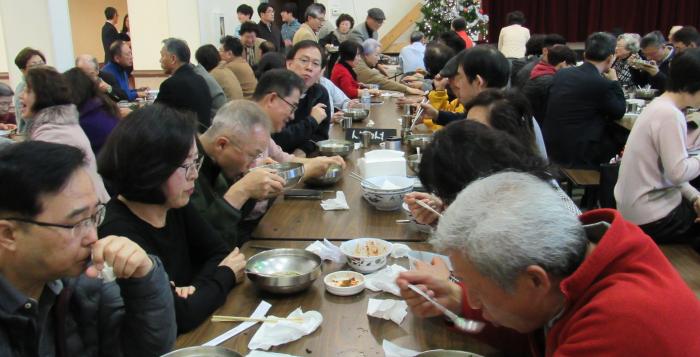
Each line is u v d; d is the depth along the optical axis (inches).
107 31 332.2
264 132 80.0
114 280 49.3
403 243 73.4
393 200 84.0
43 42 199.3
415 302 51.6
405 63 296.4
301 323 52.2
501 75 102.8
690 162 98.0
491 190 37.0
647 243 36.9
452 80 112.8
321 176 96.8
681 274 86.6
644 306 33.0
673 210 101.7
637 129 102.9
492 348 50.8
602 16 385.1
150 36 273.4
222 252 67.3
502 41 326.0
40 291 44.3
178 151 56.0
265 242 74.2
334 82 215.0
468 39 299.7
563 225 35.2
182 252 64.4
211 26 284.7
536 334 45.6
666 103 99.3
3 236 39.3
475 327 50.5
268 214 85.0
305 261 65.7
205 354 45.2
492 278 35.0
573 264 35.3
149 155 54.9
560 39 227.0
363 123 162.1
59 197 39.3
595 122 165.5
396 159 93.8
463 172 52.0
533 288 35.0
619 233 36.4
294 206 88.9
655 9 379.6
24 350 42.7
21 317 41.3
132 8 271.0
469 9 367.6
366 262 63.9
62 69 203.5
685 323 33.2
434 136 56.7
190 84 167.2
